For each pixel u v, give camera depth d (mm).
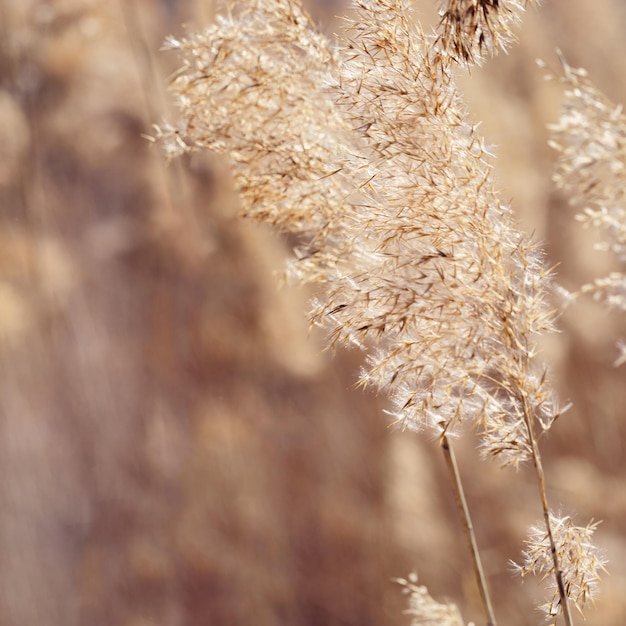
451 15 1166
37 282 3059
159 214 2781
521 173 2768
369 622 2826
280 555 2975
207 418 3080
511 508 2887
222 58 1224
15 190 2906
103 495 3166
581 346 3100
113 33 2568
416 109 1180
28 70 2680
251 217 1242
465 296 1178
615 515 2805
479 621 2670
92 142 2711
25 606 3033
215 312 2930
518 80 2951
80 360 3186
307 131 1229
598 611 2090
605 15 3277
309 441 2984
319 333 2998
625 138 1226
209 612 2996
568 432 3111
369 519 2881
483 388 1193
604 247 1236
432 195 1179
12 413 3131
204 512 3080
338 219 1229
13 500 3119
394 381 1182
